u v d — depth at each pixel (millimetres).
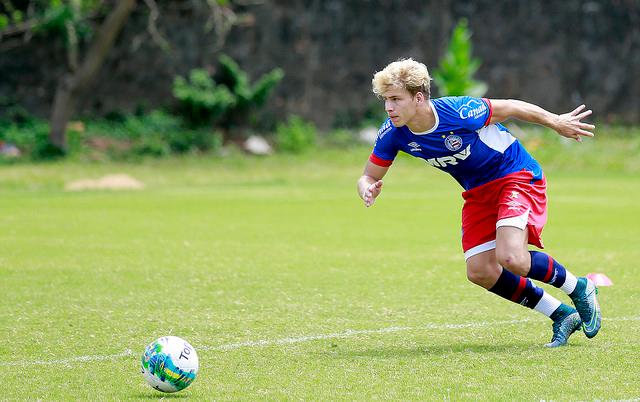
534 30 119688
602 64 120875
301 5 114312
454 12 118188
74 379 20859
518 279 24156
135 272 37031
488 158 23594
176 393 19562
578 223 54219
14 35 106062
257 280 35094
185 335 25703
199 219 56906
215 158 103875
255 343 24562
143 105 110438
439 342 24562
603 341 24438
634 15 120812
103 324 27219
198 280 35125
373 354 23172
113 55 109125
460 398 18953
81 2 101250
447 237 48531
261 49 113562
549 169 95875
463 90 105875
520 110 23719
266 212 61031
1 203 66125
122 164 98062
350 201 68438
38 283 34469
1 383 20516
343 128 116438
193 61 111375
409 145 23969
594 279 34000
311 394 19375
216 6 100062
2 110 106438
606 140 112875
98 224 54031
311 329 26391
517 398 18922
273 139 113125
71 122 107625
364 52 116625
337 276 36031
